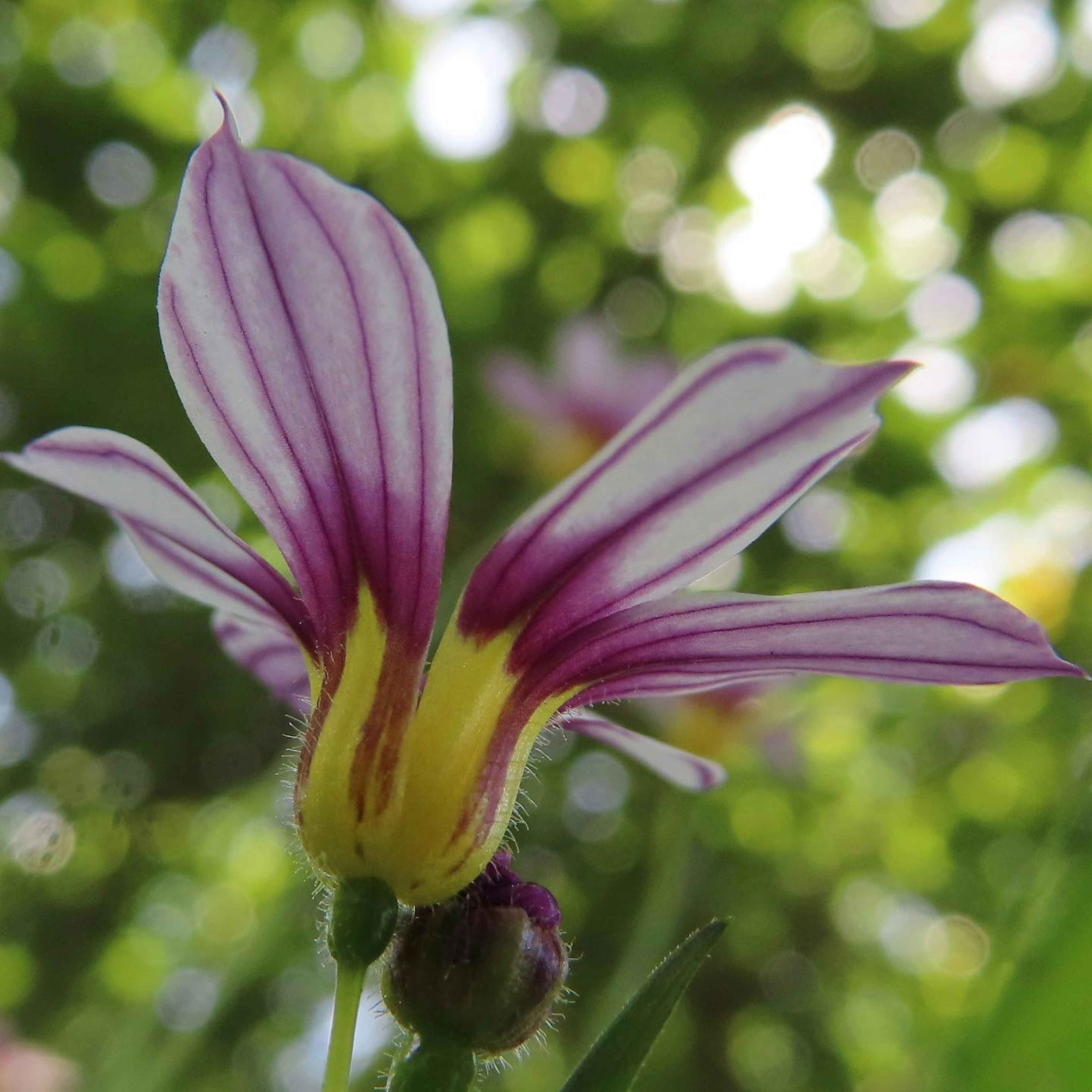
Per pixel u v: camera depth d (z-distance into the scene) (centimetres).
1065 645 14
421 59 18
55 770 16
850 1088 20
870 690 17
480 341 17
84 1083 8
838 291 19
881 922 19
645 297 19
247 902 12
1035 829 17
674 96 18
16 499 17
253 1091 15
